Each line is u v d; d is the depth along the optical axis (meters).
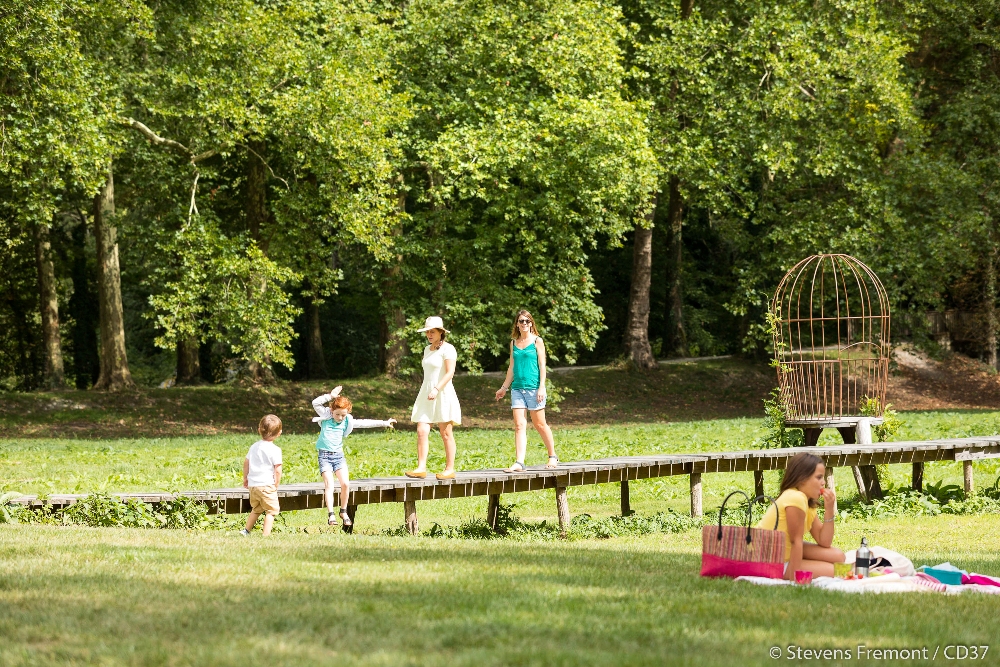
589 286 29.73
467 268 29.56
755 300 34.00
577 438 25.34
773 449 14.49
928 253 31.92
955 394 37.75
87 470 18.41
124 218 32.47
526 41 28.05
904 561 7.31
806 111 31.34
